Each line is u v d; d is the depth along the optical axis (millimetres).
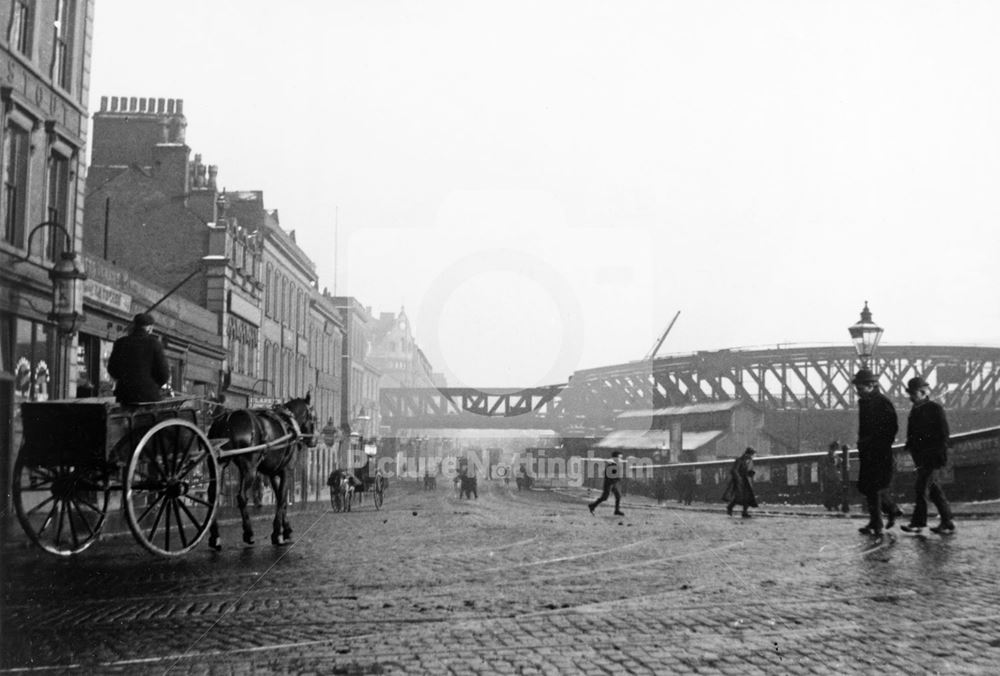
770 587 9195
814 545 13188
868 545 12875
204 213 38125
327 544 13406
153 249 37875
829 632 7055
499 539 13578
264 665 6207
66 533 15148
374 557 11688
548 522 16031
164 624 7609
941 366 71188
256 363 41906
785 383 70875
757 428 61594
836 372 70688
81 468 11836
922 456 14719
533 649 6559
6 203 19844
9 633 7250
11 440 18875
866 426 14938
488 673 5930
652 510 25469
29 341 20125
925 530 15516
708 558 11461
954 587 9117
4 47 19297
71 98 22266
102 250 37906
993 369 69125
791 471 32344
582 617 7684
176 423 12000
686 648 6562
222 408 14242
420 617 7723
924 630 7125
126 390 12109
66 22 22391
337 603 8445
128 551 13141
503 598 8609
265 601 8609
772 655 6340
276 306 45625
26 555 12320
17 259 19609
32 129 20578
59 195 22312
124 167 38531
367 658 6336
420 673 5949
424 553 12031
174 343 31219
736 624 7371
